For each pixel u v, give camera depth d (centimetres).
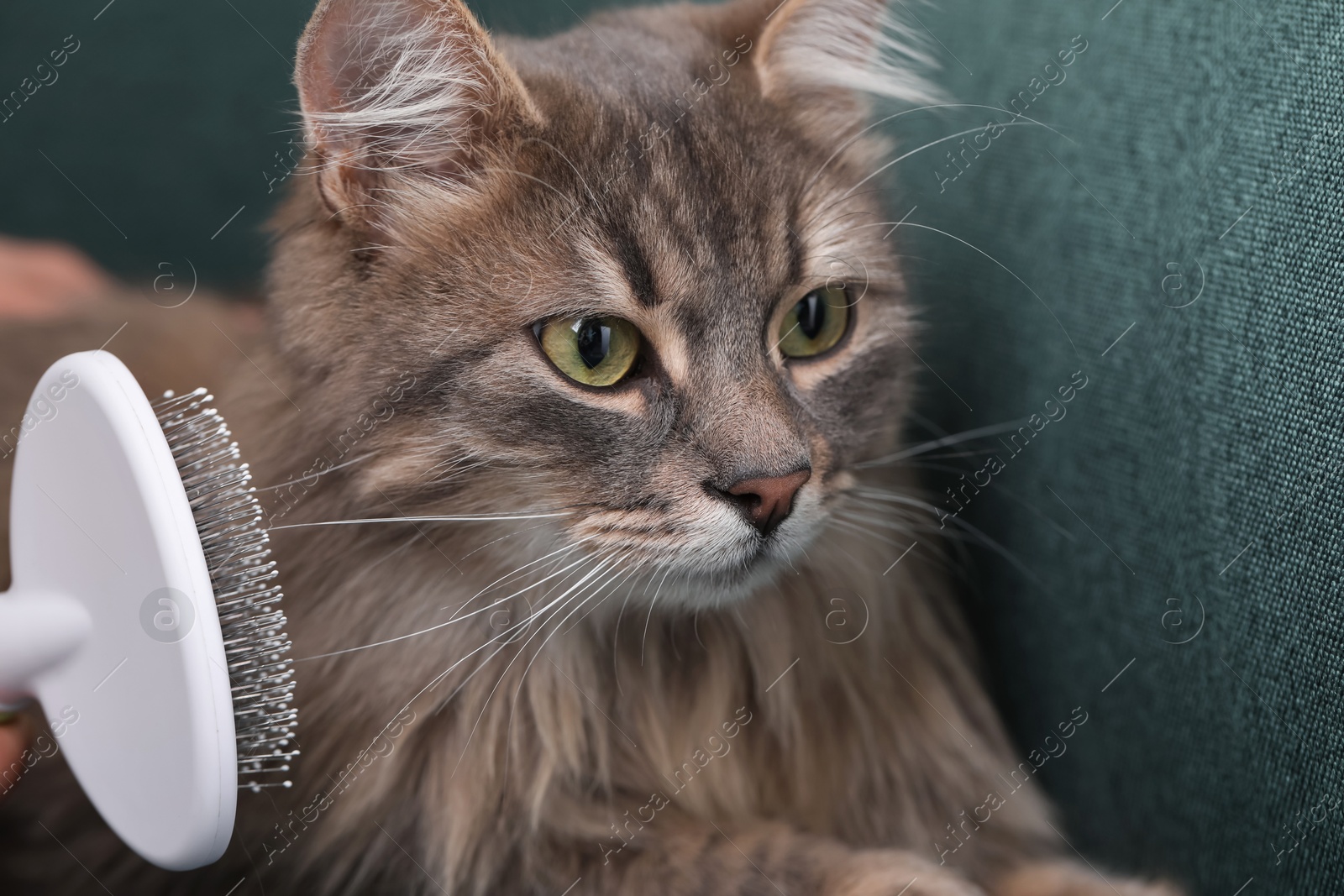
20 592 43
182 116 56
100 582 41
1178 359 44
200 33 56
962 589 50
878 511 48
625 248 44
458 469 44
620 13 51
